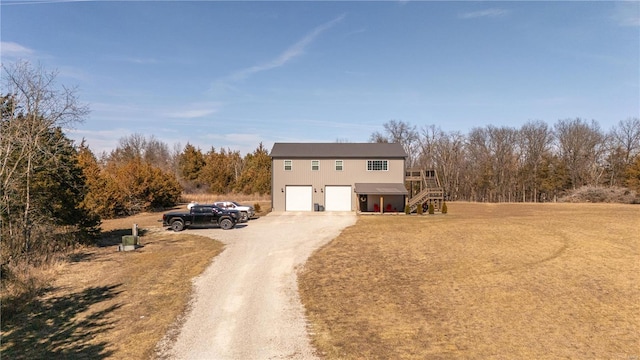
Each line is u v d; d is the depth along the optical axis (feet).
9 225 51.16
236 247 59.93
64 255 54.85
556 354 24.82
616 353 24.81
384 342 26.99
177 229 79.51
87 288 40.14
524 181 195.62
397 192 108.88
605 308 32.50
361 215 104.94
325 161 118.32
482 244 59.16
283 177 118.32
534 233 67.82
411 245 59.47
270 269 46.85
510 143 202.08
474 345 26.32
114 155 261.85
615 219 87.61
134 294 37.99
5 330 29.66
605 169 190.60
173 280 42.55
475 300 35.14
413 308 33.55
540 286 38.47
